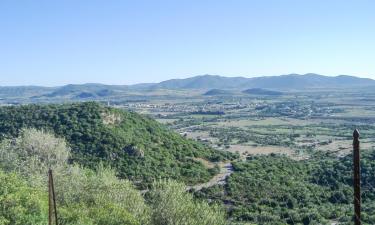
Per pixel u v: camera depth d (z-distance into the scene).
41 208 37.03
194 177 94.88
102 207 41.59
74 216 38.72
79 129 98.19
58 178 48.72
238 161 114.00
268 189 87.69
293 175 100.75
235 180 92.75
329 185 90.44
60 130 97.12
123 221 39.91
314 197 83.88
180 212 46.00
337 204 80.50
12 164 58.38
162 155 100.75
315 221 70.56
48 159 64.38
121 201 47.94
